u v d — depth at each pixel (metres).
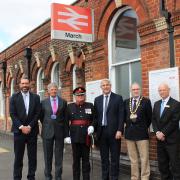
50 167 4.71
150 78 4.75
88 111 4.55
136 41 5.63
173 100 4.10
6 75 12.63
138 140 4.41
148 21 4.95
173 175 4.10
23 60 10.81
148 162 4.44
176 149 4.07
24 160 6.39
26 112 4.59
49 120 4.69
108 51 6.09
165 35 4.70
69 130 4.62
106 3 5.94
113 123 4.49
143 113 4.40
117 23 6.04
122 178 4.87
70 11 5.97
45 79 9.05
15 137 4.59
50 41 8.68
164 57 4.72
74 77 7.77
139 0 5.20
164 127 4.08
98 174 5.14
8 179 4.98
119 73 6.00
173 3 4.55
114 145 4.51
